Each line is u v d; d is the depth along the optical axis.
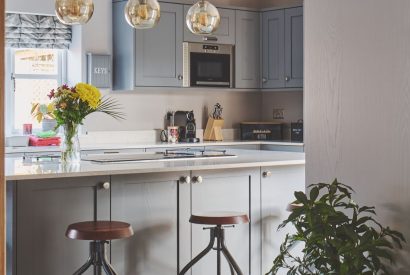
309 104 2.73
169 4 6.59
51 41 6.45
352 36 2.55
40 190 3.61
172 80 6.66
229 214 3.93
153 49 6.52
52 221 3.66
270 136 7.37
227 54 7.06
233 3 6.93
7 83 6.40
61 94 4.07
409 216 2.38
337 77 2.62
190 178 4.16
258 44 7.27
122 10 6.54
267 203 4.54
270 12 7.18
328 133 2.66
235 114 7.60
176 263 4.14
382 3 2.44
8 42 6.20
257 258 4.50
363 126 2.53
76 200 3.74
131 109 6.82
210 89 6.96
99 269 3.49
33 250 3.61
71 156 4.13
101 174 3.65
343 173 2.61
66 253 3.73
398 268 2.42
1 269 1.77
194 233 4.22
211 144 6.72
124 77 6.55
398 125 2.41
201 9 4.09
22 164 4.07
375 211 2.50
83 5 3.68
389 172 2.45
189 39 6.75
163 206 4.07
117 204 3.88
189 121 7.03
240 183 4.41
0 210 1.77
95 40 6.57
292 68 6.99
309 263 2.23
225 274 4.37
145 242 4.00
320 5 2.66
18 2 6.16
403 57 2.38
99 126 6.64
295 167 4.69
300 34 6.91
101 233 3.39
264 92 7.79
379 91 2.47
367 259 2.26
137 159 4.41
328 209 2.18
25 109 6.52
